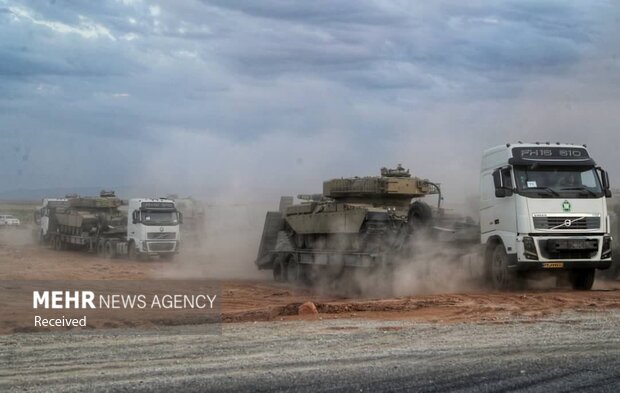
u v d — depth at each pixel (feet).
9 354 32.48
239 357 31.65
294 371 28.50
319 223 85.05
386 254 70.13
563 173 63.77
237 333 38.93
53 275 89.61
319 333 38.93
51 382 26.78
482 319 44.96
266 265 94.32
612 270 78.59
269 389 25.62
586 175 63.87
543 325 41.65
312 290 77.87
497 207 65.41
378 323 43.42
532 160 63.10
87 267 108.88
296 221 91.61
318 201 90.48
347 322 44.14
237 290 75.20
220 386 26.00
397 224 75.61
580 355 31.86
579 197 62.95
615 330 39.37
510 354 32.14
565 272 64.69
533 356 31.65
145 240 126.62
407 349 33.55
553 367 29.35
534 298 56.70
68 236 160.76
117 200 155.63
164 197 138.51
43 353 32.76
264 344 35.22
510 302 54.44
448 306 52.49
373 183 82.53
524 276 65.00
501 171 63.62
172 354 32.45
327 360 30.78
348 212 78.74
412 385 26.32
